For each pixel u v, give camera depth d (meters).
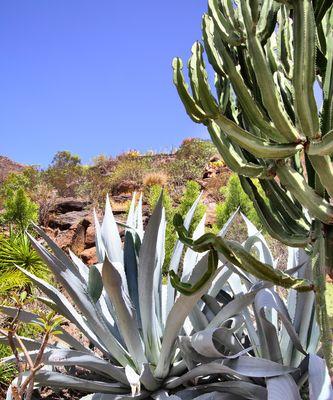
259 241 3.59
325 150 1.92
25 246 5.99
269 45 2.50
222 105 2.33
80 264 3.91
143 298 3.00
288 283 2.18
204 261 2.85
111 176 17.84
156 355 3.02
